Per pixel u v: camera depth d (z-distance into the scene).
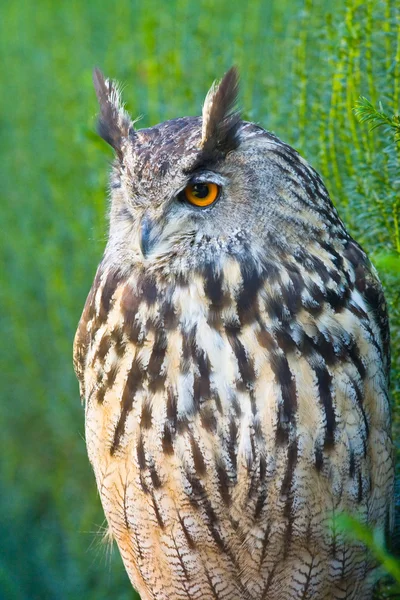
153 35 10.04
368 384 6.17
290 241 6.11
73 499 10.64
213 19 9.88
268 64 9.20
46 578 10.09
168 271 6.16
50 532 10.65
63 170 11.30
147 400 6.20
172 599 7.03
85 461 10.77
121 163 6.52
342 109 7.71
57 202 11.34
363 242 7.69
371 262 6.84
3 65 13.28
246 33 9.51
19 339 11.49
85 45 12.04
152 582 7.01
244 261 6.07
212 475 6.16
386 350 6.69
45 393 11.31
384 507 6.61
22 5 13.36
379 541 6.57
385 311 6.59
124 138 6.46
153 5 10.69
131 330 6.23
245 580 6.66
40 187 11.88
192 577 6.71
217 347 6.07
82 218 10.71
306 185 6.20
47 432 11.40
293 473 6.09
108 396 6.37
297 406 5.98
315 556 6.47
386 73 7.41
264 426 6.00
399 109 7.20
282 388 5.98
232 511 6.27
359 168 7.54
